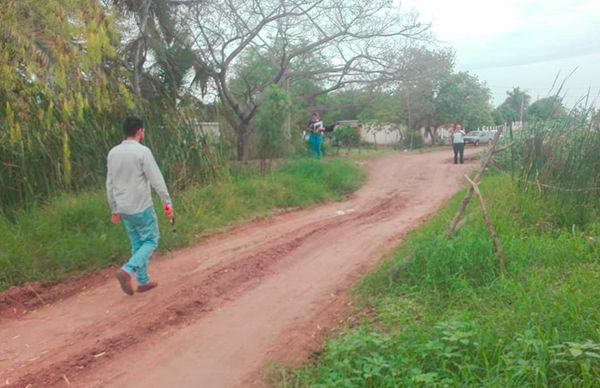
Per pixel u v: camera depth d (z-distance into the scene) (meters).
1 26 8.29
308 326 5.75
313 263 8.01
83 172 10.41
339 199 14.37
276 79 20.17
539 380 3.86
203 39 17.77
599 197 8.56
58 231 8.41
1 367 5.09
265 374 4.81
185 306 6.39
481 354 4.33
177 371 4.93
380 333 5.27
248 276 7.47
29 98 9.15
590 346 4.00
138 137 6.90
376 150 32.84
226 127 15.45
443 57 21.39
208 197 11.52
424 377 4.05
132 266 6.66
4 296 6.73
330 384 4.25
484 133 43.62
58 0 8.70
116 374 4.92
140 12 15.22
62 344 5.54
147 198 6.79
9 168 9.30
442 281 6.21
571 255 6.69
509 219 8.34
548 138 9.18
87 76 9.55
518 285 5.64
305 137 21.47
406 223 10.66
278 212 12.05
